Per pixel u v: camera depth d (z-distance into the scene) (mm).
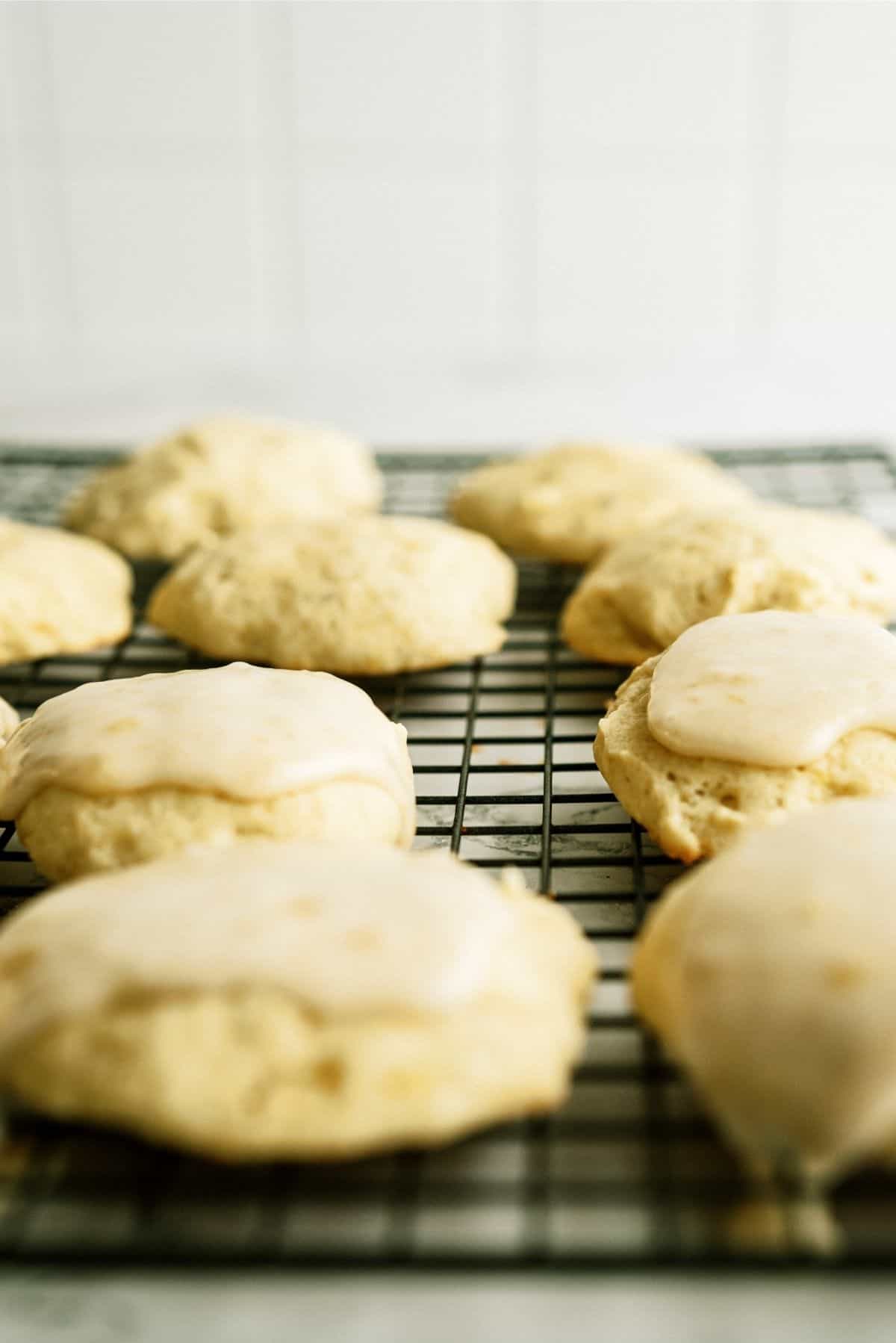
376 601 394
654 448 481
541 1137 283
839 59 590
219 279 614
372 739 335
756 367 629
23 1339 267
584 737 373
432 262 615
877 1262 260
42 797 328
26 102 588
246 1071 273
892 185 606
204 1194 280
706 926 291
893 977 276
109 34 583
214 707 333
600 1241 273
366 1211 278
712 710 335
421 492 512
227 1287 273
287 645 393
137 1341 267
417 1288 273
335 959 280
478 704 390
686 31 587
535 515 446
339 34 585
